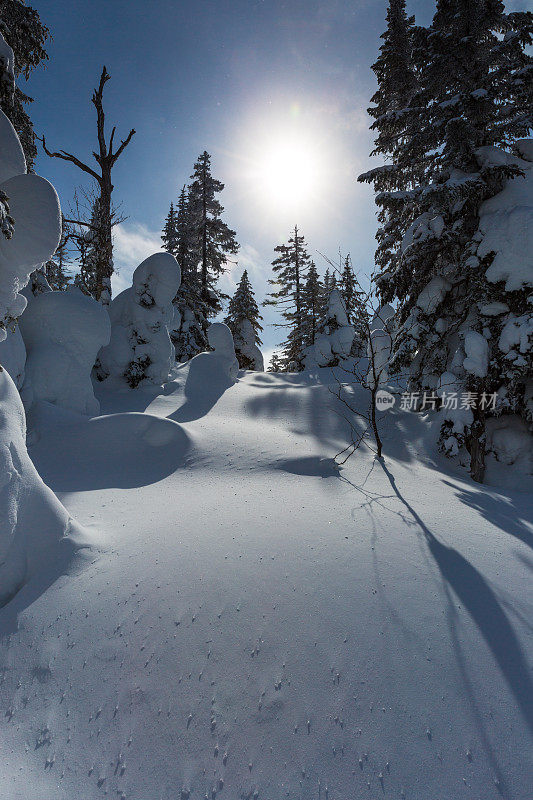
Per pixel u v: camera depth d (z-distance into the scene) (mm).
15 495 3340
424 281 11688
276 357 36531
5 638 2684
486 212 10508
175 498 5156
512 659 2498
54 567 3297
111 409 10609
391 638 2627
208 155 27719
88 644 2604
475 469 9133
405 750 1969
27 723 2168
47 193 3441
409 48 15641
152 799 1808
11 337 7031
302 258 32062
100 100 15242
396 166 12734
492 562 3693
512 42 10227
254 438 7859
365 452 8102
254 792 1814
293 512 4531
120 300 13688
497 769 1883
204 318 25266
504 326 9555
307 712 2152
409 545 3873
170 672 2393
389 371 11484
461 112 10578
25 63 10797
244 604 2889
